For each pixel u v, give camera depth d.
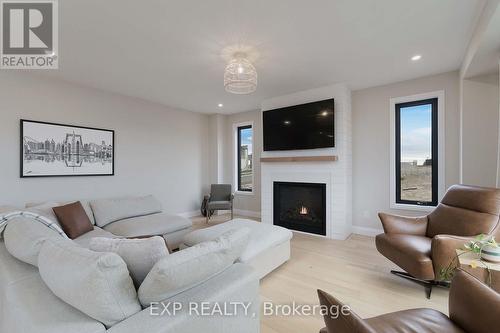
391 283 2.29
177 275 1.03
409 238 2.31
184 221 3.26
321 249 3.19
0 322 1.28
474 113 2.77
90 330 0.90
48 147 3.23
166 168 4.76
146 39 2.32
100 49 2.51
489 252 1.58
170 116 4.85
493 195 2.15
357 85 3.64
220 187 5.21
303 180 3.96
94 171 3.68
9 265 1.38
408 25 2.12
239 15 1.96
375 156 3.70
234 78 2.66
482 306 1.00
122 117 4.06
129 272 1.11
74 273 0.92
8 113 2.94
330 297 0.80
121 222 3.04
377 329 1.03
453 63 2.89
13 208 2.41
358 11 1.92
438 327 1.06
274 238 2.50
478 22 2.04
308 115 3.81
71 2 1.79
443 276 1.84
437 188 3.27
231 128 5.62
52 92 3.28
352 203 3.92
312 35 2.27
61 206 2.64
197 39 2.33
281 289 2.20
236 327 1.25
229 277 1.29
